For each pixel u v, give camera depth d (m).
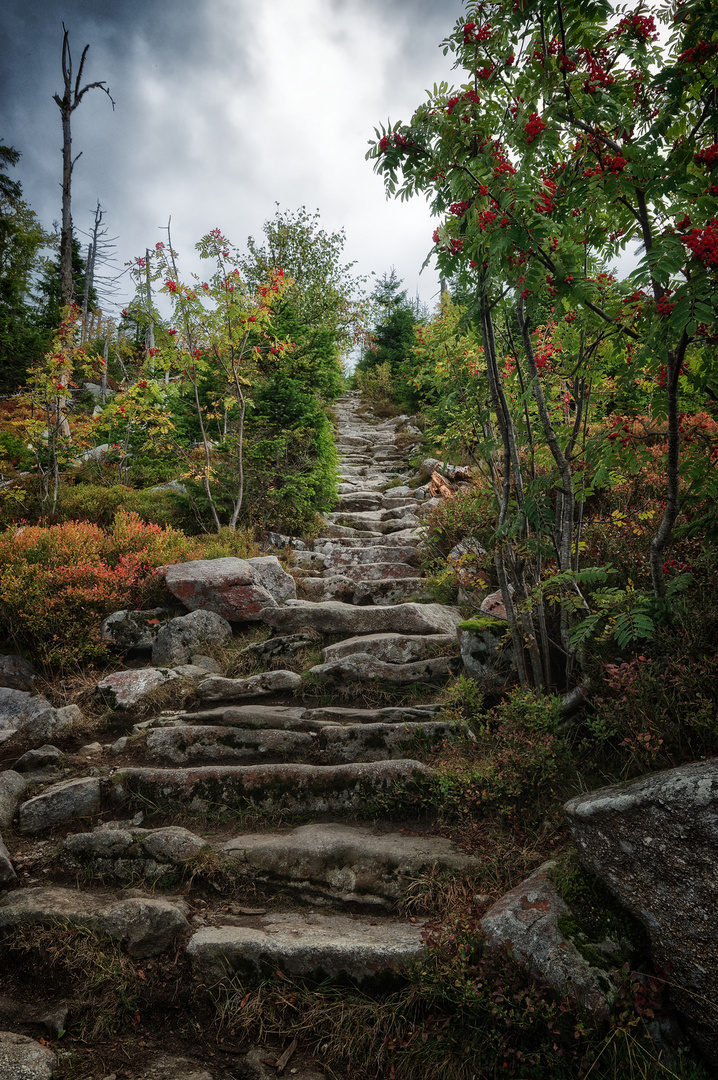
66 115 13.07
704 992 1.89
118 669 4.86
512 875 2.63
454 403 4.00
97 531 6.36
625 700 2.71
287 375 8.41
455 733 3.54
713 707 2.45
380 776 3.29
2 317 17.09
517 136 2.56
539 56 2.61
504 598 3.55
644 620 2.59
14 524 6.92
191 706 4.26
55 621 4.87
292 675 4.37
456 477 9.25
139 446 10.25
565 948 2.11
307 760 3.61
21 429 9.02
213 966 2.44
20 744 3.96
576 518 4.38
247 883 2.86
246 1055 2.18
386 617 4.92
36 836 3.25
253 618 5.27
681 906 1.94
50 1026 2.25
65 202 13.22
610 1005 1.97
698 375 2.42
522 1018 1.99
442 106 2.73
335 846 2.91
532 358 3.21
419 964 2.26
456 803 3.00
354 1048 2.16
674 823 1.94
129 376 13.57
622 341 2.87
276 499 7.80
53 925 2.61
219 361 8.02
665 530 2.59
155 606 5.54
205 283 7.48
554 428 3.53
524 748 3.06
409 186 2.89
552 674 3.63
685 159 2.28
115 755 3.79
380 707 4.12
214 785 3.41
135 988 2.41
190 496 7.58
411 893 2.67
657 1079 1.81
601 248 2.81
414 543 7.09
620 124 2.30
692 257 2.00
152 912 2.61
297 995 2.33
